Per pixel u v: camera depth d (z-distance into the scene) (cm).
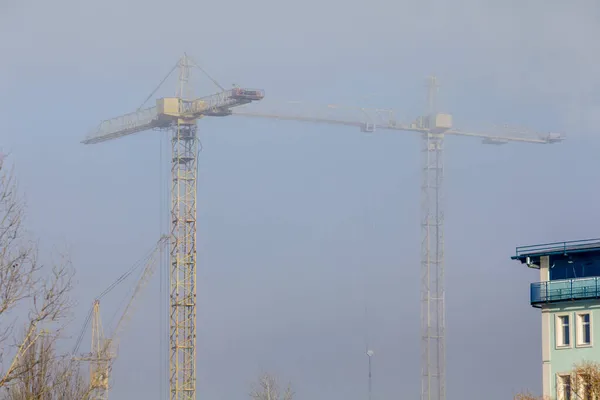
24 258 6600
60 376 7781
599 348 11350
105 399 8381
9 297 6488
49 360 7625
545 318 11781
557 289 11694
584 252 11600
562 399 11525
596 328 11412
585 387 11119
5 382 6450
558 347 11644
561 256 11769
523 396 11581
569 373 11512
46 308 6562
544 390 11675
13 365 6506
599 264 11562
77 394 7962
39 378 7494
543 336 11775
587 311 11494
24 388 7350
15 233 6638
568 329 11625
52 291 6588
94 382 8231
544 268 11881
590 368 11019
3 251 6581
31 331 6506
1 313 6469
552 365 11669
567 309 11631
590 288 11475
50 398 7544
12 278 6525
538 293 11800
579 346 11494
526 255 11962
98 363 8481
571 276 11712
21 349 6550
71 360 8250
